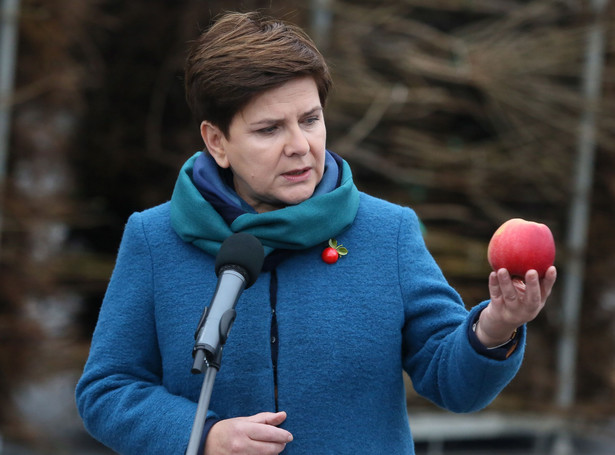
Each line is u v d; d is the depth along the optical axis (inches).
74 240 516.4
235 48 175.2
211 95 177.9
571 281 522.6
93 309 501.0
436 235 508.1
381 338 180.2
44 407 526.3
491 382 166.2
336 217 182.2
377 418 179.5
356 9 494.9
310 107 176.4
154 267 190.7
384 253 186.1
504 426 522.3
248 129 177.0
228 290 163.2
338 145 488.1
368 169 505.4
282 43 174.9
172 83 492.7
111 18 483.8
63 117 478.6
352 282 183.0
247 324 181.9
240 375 180.1
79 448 485.4
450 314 179.9
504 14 513.0
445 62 498.3
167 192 504.1
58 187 486.0
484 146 508.7
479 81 494.3
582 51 507.5
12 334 446.6
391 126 502.3
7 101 439.2
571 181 518.6
